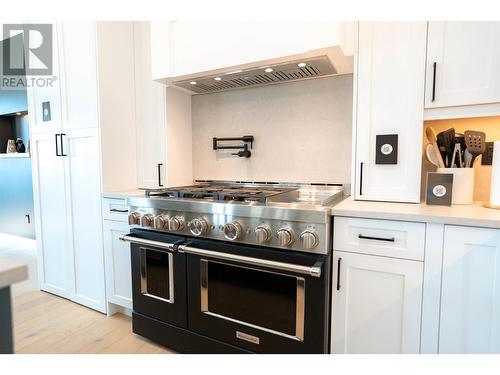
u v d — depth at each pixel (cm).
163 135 205
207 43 162
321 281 121
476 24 120
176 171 212
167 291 160
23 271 59
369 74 141
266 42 146
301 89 189
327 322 127
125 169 209
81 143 202
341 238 123
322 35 134
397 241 115
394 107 137
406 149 136
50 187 223
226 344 143
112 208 191
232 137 213
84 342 171
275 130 198
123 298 193
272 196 141
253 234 131
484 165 150
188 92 218
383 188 142
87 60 194
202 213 143
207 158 224
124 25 205
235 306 140
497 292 102
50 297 229
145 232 168
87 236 206
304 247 119
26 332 181
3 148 383
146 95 211
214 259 142
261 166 205
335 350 128
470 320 106
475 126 151
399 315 117
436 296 110
